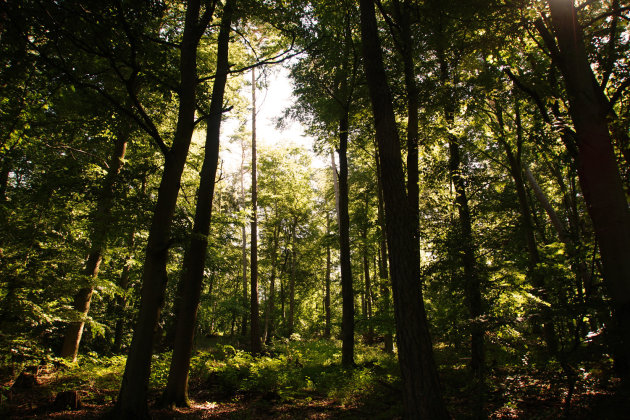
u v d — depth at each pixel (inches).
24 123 278.1
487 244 278.7
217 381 350.6
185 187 599.8
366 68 233.1
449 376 320.2
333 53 406.3
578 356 176.2
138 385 207.2
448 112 377.4
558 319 198.4
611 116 219.3
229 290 1480.1
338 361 485.4
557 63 249.0
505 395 208.2
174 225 253.6
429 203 311.9
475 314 247.3
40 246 268.1
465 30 292.8
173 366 273.6
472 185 342.3
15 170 348.2
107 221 292.5
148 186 462.9
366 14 239.3
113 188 269.3
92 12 198.1
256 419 241.3
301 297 1427.2
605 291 226.1
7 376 283.6
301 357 506.0
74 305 378.6
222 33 346.6
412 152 317.7
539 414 189.8
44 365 333.7
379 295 559.2
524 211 419.2
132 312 550.0
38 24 189.3
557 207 693.3
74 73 245.3
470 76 378.0
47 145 354.3
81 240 376.8
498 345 239.6
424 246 288.2
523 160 535.5
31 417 215.5
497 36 285.1
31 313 231.9
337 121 525.0
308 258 1189.7
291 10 312.0
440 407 176.7
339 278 1268.5
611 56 258.5
